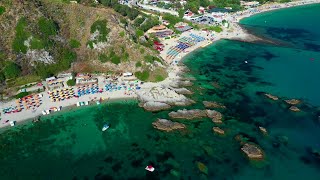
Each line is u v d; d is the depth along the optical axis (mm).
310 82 162125
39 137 125188
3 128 128500
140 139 122625
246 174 105562
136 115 136000
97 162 112812
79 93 148875
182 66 179875
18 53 160875
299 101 144125
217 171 107000
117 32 175375
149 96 147125
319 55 195875
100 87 154750
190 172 106938
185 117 132750
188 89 155000
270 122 130375
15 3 167375
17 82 155375
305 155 112938
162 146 118812
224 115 134750
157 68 168250
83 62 173000
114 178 105812
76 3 188625
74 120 134125
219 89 155375
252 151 113688
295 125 128500
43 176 107250
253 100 145750
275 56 195125
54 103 142375
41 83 157125
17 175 107750
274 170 106875
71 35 178750
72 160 114000
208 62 186375
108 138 123875
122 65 170250
